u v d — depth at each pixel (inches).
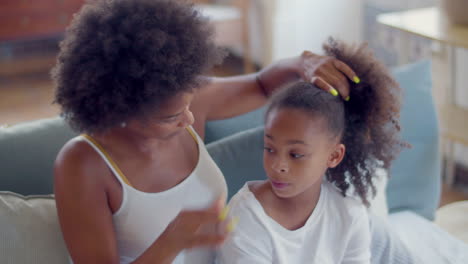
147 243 41.6
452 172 101.0
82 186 37.6
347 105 44.2
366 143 45.3
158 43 34.3
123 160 39.5
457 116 90.7
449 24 80.5
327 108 40.7
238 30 148.0
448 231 66.6
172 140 42.3
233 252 41.8
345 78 43.6
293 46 144.6
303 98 40.3
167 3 36.4
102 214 38.4
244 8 146.2
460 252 58.1
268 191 43.7
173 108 36.1
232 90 49.7
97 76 34.4
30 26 153.9
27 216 44.6
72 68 35.4
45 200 46.7
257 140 55.4
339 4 134.1
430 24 81.1
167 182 41.9
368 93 43.9
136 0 35.9
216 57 38.1
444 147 103.3
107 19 35.2
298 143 39.6
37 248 44.1
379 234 54.7
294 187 41.0
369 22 126.6
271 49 144.9
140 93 34.8
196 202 43.5
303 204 43.8
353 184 46.8
